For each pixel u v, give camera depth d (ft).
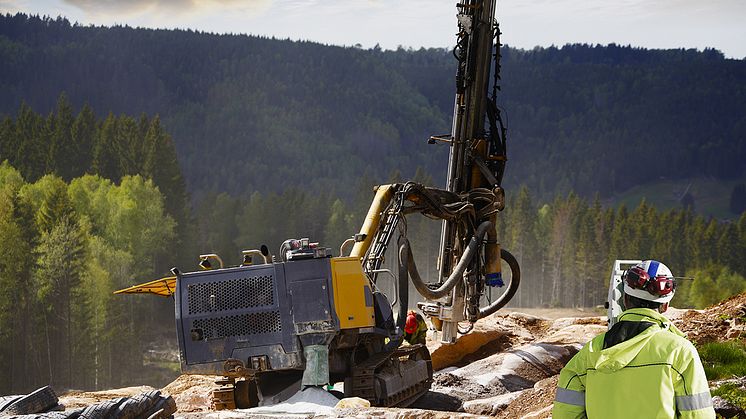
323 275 41.91
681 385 14.57
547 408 37.76
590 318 82.38
